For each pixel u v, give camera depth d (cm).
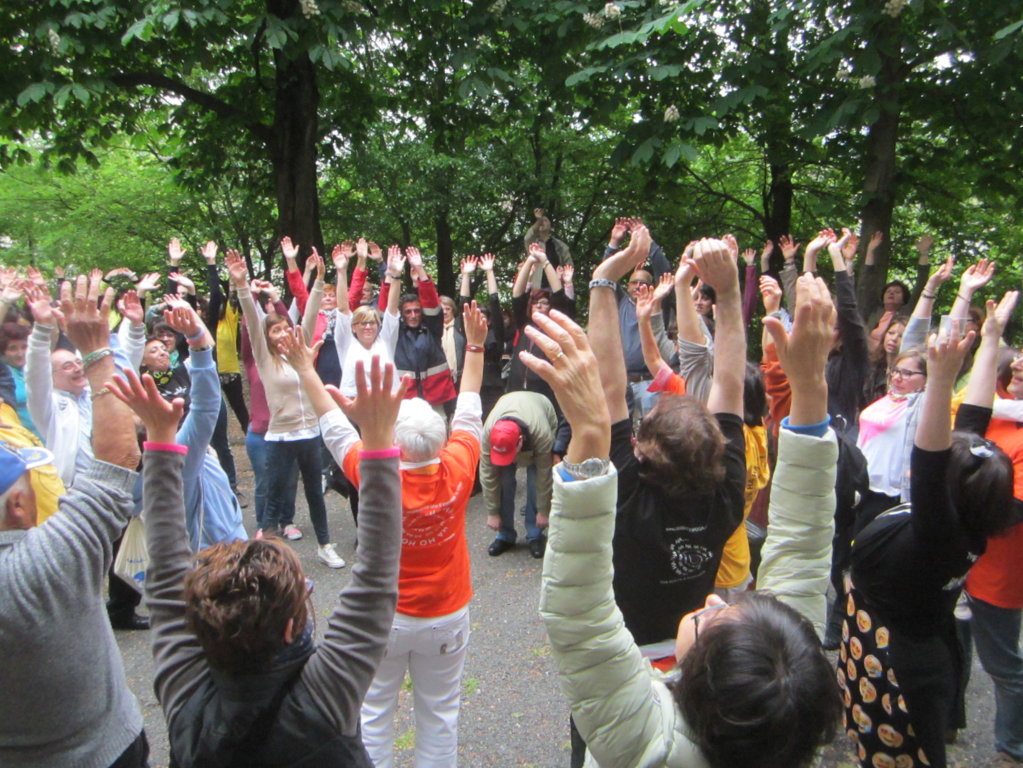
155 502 162
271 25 702
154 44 872
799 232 1348
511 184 1244
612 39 652
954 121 768
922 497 203
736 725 113
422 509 233
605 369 200
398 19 785
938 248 1205
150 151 1401
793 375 172
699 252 204
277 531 535
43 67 714
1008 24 622
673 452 187
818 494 174
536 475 507
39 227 1436
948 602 222
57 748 157
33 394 273
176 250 486
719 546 206
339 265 562
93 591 159
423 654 246
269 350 483
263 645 136
